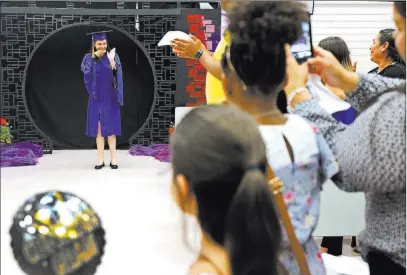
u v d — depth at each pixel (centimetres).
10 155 413
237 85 91
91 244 75
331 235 126
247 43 89
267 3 90
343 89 106
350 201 124
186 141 68
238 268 65
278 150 86
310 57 104
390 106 97
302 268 82
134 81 607
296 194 88
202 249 69
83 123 612
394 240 101
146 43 528
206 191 67
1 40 543
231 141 66
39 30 523
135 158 471
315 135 92
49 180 341
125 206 247
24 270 72
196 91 440
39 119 605
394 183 96
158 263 167
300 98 100
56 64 606
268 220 65
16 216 75
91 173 382
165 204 244
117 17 510
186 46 124
